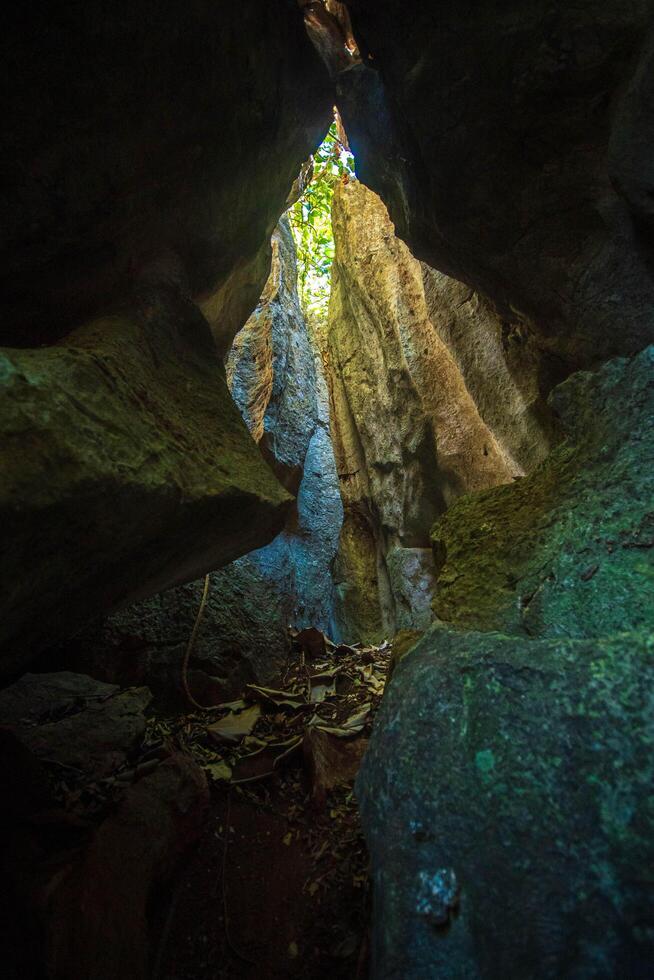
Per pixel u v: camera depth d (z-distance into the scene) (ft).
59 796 8.35
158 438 5.94
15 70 6.00
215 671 14.01
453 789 4.30
